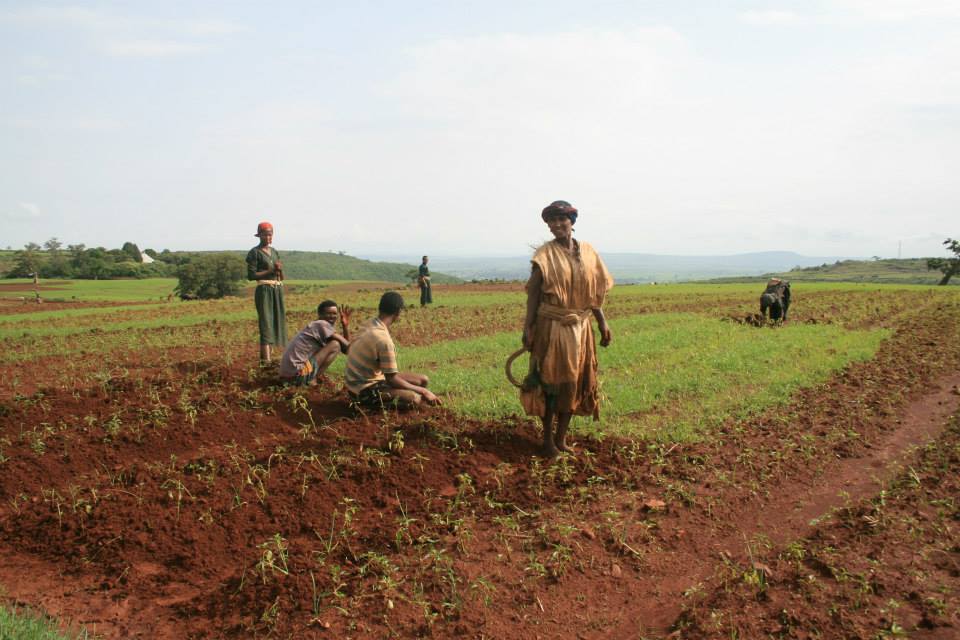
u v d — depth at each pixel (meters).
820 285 45.09
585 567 5.05
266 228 10.73
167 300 45.94
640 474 6.63
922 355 12.69
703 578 4.95
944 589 4.48
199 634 4.24
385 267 195.00
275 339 10.94
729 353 12.13
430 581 4.80
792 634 4.13
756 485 6.43
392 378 8.20
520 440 7.42
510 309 23.64
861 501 6.00
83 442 7.19
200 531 5.42
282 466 6.58
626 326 17.55
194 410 8.09
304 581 4.72
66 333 17.67
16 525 5.55
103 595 4.67
